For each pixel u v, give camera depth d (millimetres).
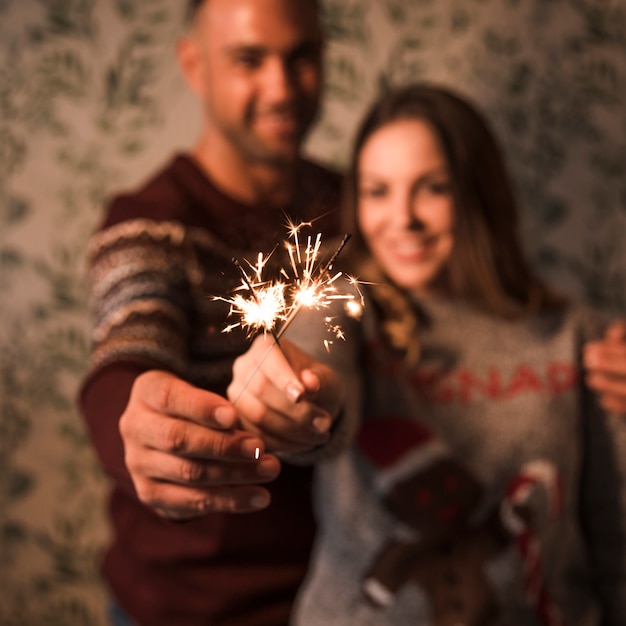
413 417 929
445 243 989
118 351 890
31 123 1664
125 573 1235
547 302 1037
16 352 1693
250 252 1073
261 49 1135
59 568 1711
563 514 968
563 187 1678
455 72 1656
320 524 1053
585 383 1009
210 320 1061
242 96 1146
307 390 600
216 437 588
